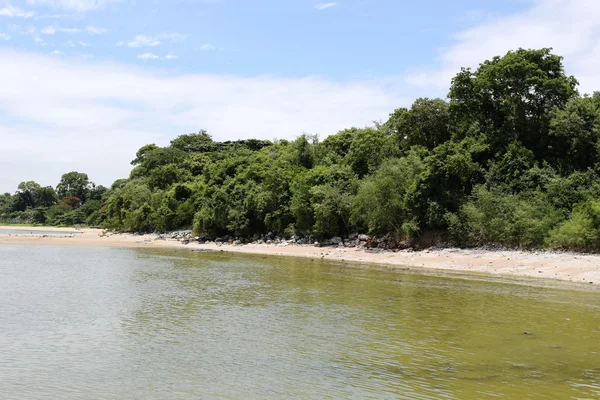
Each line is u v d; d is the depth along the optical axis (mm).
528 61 56781
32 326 18516
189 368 13695
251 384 12383
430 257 47062
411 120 66875
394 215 55562
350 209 61438
